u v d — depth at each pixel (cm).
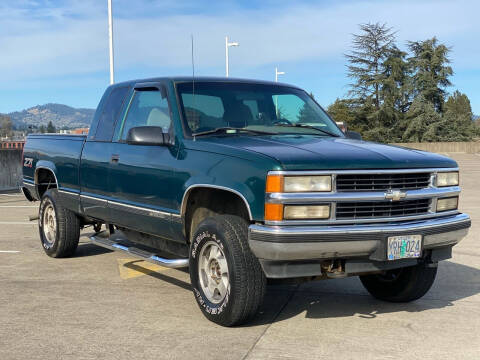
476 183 2072
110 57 1983
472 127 7419
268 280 448
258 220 405
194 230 487
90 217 654
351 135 561
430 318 479
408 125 7169
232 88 548
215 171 441
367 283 539
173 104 514
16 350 396
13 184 1945
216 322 448
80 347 402
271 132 512
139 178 529
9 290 561
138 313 486
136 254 541
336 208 407
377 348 402
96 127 630
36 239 868
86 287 574
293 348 400
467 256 741
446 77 7388
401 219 431
